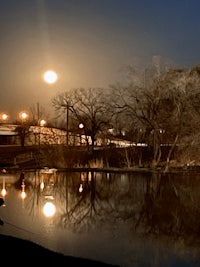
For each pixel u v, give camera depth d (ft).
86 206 97.60
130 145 174.60
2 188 121.19
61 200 104.12
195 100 162.50
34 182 133.08
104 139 187.83
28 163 180.14
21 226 75.20
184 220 83.51
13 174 152.87
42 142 217.15
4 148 212.23
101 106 197.47
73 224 79.05
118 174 150.82
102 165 170.19
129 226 78.95
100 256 60.64
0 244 63.05
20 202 98.94
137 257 61.21
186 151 165.07
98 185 127.54
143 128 166.50
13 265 54.75
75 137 205.16
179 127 160.86
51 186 125.59
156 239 70.33
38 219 81.41
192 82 163.12
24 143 234.17
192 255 62.39
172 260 60.54
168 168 157.89
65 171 160.66
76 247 64.34
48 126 260.01
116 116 170.60
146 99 163.63
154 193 114.21
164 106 162.71
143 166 165.99
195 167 160.45
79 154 177.78
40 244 64.39
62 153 177.27
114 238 70.44
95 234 72.59
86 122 201.77
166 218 85.87
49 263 56.18
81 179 139.85
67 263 56.85
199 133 160.56
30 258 57.57
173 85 162.30
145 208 95.76
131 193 114.52
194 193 113.80
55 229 74.13
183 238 70.90
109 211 92.58
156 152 164.45
